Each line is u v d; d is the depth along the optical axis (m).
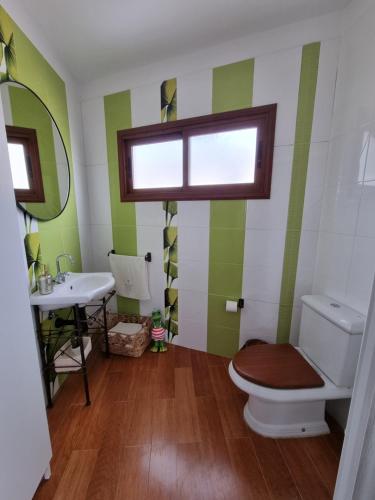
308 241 1.54
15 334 0.82
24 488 0.85
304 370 1.23
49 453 1.01
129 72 1.76
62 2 1.22
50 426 1.29
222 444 1.19
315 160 1.44
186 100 1.66
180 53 1.61
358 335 1.08
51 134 1.55
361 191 1.16
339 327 1.12
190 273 1.90
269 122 1.48
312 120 1.40
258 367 1.25
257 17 1.31
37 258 1.42
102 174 2.01
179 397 1.50
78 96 1.90
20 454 0.83
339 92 1.30
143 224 1.97
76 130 1.88
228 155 1.68
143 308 2.14
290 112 1.44
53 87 1.57
